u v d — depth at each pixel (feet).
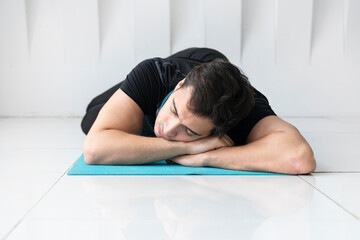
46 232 3.73
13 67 12.92
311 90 13.57
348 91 13.64
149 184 5.37
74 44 12.93
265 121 6.35
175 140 6.04
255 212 4.35
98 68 13.10
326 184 5.58
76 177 5.74
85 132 8.98
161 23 12.92
